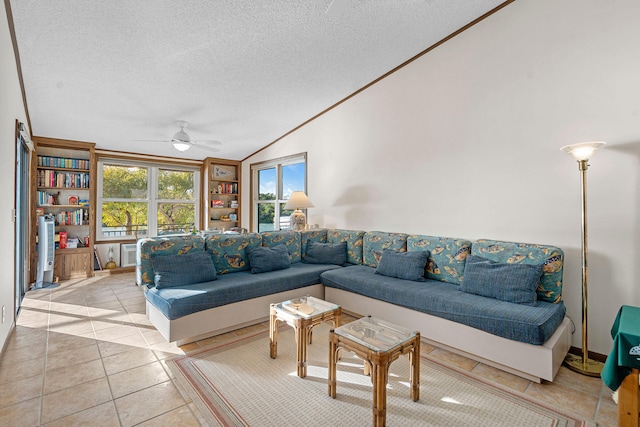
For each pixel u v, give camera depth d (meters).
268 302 3.20
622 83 2.38
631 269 2.35
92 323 3.10
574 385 2.11
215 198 6.65
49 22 2.51
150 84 3.56
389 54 3.59
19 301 3.54
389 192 4.01
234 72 3.54
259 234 3.93
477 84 3.19
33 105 3.78
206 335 2.81
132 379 2.13
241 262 3.64
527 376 2.17
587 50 2.53
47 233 4.41
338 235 4.31
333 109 4.70
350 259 4.12
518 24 2.90
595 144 2.20
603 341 2.47
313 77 3.88
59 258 4.83
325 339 2.82
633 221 2.34
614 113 2.41
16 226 3.19
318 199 4.97
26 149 4.07
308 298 2.71
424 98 3.63
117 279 4.91
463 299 2.54
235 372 2.24
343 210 4.59
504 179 3.01
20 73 3.12
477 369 2.30
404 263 3.26
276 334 2.45
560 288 2.51
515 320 2.14
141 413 1.78
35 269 4.61
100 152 5.39
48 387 2.02
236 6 2.56
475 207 3.22
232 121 4.81
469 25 3.22
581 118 2.57
